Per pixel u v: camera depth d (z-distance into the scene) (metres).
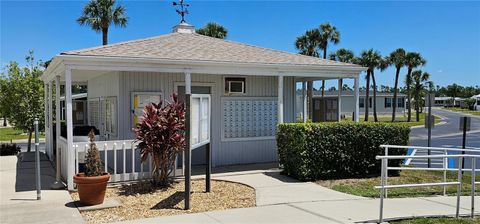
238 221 5.91
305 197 7.49
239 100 11.66
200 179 9.21
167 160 8.25
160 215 6.33
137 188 8.17
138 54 9.17
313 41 40.91
